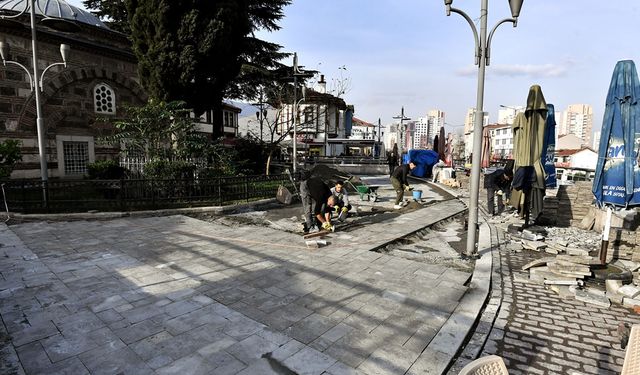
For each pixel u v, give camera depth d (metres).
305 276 5.68
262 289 5.14
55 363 3.35
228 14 14.24
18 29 13.12
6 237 7.74
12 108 13.30
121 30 23.69
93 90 15.75
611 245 6.83
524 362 3.59
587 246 7.60
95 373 3.22
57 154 14.66
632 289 5.08
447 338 3.90
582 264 5.72
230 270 5.90
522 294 5.27
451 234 9.02
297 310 4.50
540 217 9.95
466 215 11.52
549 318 4.52
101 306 4.53
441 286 5.34
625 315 4.60
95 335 3.85
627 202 5.99
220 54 14.38
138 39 13.95
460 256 7.00
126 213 10.00
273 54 23.25
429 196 15.56
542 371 3.44
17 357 3.42
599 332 4.18
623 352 3.76
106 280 5.38
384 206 12.67
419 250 7.51
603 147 6.41
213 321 4.19
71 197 10.32
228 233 8.41
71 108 15.00
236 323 4.15
